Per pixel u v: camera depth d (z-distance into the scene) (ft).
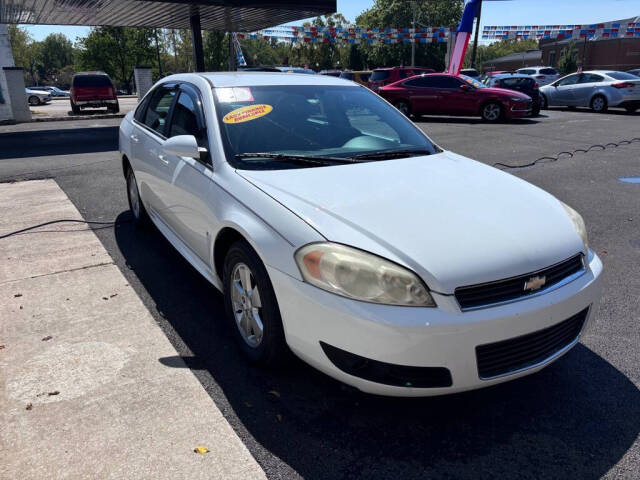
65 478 6.70
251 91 11.78
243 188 9.14
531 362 7.66
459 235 7.64
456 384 7.16
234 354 9.71
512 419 8.00
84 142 39.14
